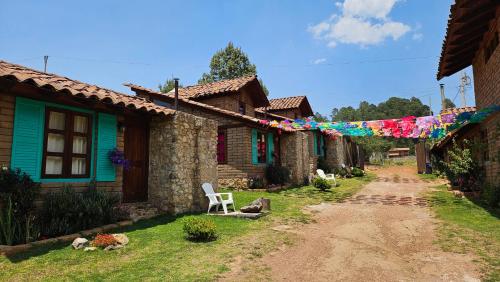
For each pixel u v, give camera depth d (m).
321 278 4.83
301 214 9.66
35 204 6.35
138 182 9.16
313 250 6.21
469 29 9.71
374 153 44.59
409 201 12.34
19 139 6.23
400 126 11.84
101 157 7.80
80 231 6.46
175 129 9.06
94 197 7.06
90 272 4.70
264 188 14.33
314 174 21.42
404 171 30.27
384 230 7.90
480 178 12.15
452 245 6.45
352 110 102.50
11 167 6.05
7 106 6.12
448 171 16.16
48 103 6.80
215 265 5.18
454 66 12.93
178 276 4.67
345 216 9.62
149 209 8.71
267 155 16.70
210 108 14.87
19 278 4.38
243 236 6.99
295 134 17.94
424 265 5.39
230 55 41.12
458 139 15.95
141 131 9.41
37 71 7.46
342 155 27.56
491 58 9.86
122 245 5.94
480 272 4.96
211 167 10.45
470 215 9.04
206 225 6.65
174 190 8.84
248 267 5.18
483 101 11.21
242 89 19.19
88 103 7.30
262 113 22.39
